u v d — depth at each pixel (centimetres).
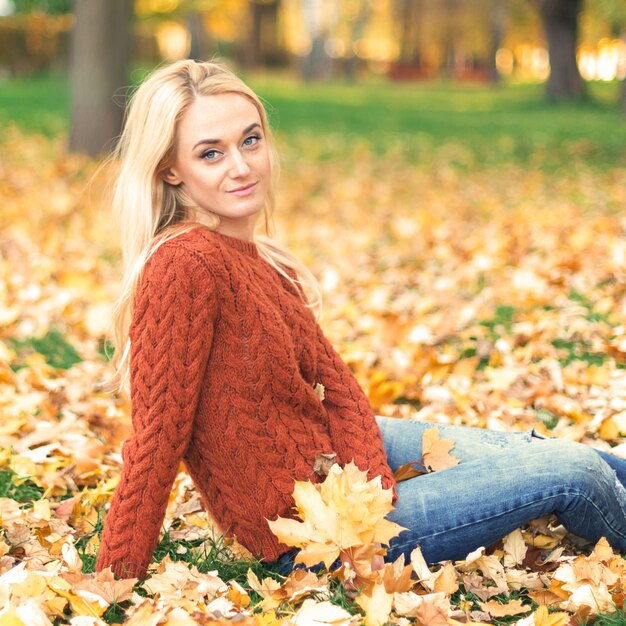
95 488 340
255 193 253
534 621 232
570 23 2697
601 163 1376
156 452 232
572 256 667
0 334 518
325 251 797
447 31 4784
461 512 249
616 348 457
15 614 214
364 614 241
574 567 252
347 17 4669
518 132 1834
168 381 231
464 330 525
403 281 664
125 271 257
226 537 273
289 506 246
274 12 4641
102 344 521
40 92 2250
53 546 276
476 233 827
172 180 255
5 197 955
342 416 267
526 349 478
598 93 3039
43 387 436
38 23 2936
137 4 2097
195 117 245
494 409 401
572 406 384
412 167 1395
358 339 528
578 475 247
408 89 3675
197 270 233
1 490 327
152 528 236
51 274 655
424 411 402
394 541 252
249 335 240
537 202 1034
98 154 1231
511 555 265
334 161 1450
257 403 243
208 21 4234
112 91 1235
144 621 220
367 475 255
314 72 4066
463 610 243
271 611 236
